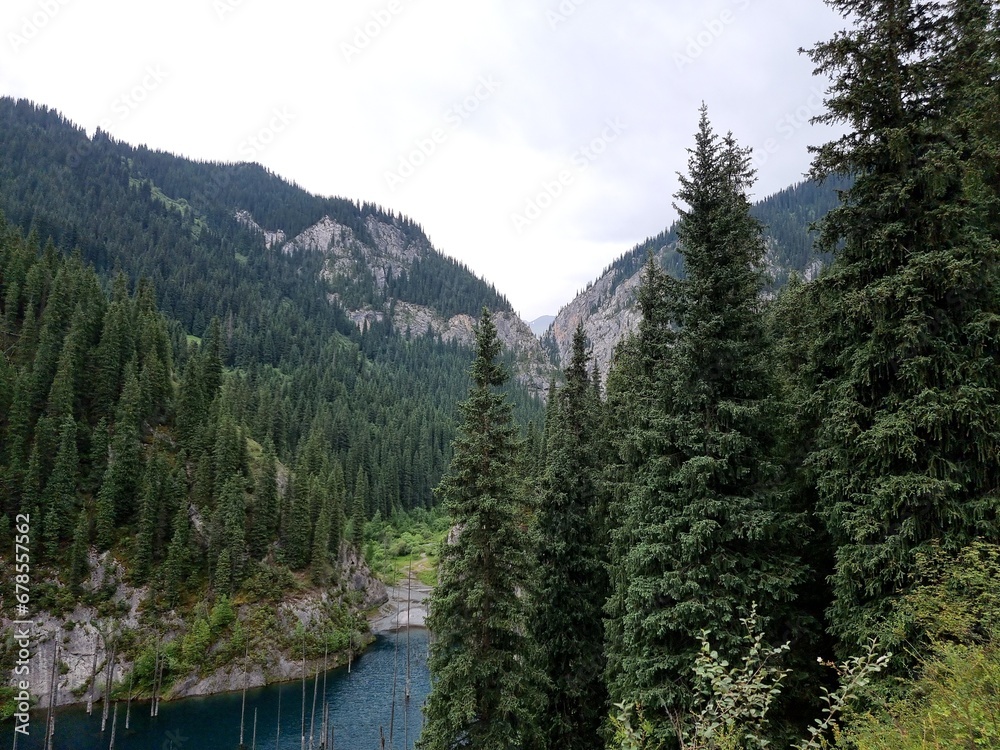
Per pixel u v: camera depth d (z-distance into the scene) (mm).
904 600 12055
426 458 151750
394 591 104062
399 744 53094
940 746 7363
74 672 60062
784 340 19359
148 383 81688
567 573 23875
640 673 15422
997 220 14164
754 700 8383
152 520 70062
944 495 11836
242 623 69562
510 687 18438
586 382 26062
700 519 15477
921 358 12320
